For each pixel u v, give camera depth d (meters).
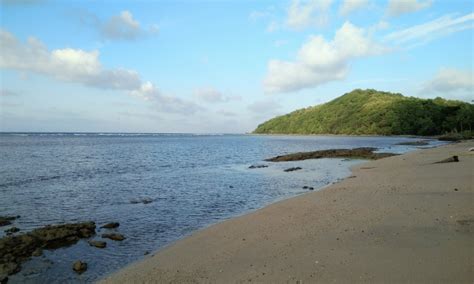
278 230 10.28
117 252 9.92
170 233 11.85
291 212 12.62
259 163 38.88
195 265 8.07
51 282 7.90
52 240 10.72
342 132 163.50
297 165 35.19
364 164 31.53
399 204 12.08
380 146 67.06
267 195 18.97
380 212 11.14
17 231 12.28
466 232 8.37
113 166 35.81
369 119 150.62
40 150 60.34
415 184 16.14
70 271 8.54
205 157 48.84
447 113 122.00
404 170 22.61
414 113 131.12
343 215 11.25
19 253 9.70
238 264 7.79
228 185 22.75
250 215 12.88
